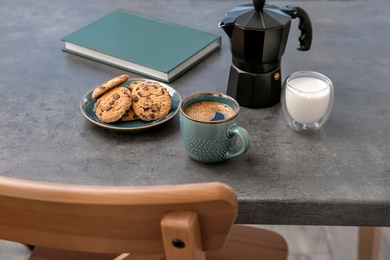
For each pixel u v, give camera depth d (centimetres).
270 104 114
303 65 127
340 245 194
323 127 108
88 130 109
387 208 92
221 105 103
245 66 110
